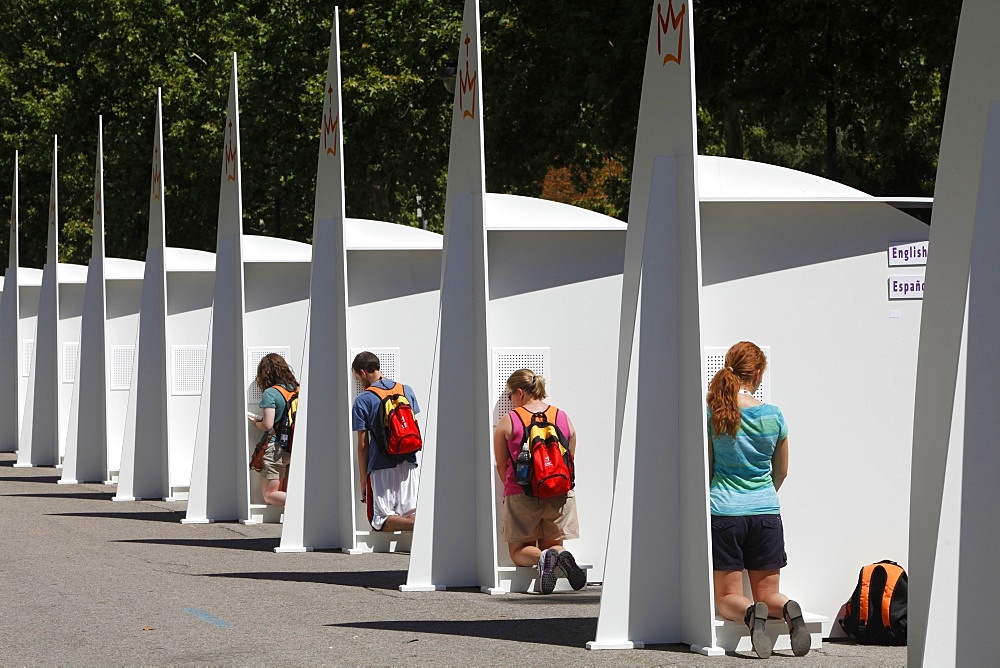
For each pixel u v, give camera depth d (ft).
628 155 111.96
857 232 35.76
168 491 69.31
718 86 99.81
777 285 35.47
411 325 54.03
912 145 114.01
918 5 83.66
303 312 62.08
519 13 115.65
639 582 32.83
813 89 95.91
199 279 73.46
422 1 137.18
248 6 159.02
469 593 41.60
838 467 35.47
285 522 51.29
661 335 33.17
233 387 60.90
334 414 51.80
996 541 27.71
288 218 168.66
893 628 33.27
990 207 27.40
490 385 42.04
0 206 194.49
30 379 92.48
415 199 167.73
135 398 69.82
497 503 43.34
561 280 44.80
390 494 49.75
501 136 125.18
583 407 44.70
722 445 32.24
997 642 27.68
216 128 157.17
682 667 29.94
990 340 27.58
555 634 34.19
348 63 142.00
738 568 32.07
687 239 32.81
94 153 183.73
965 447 27.58
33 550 50.98
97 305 78.64
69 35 189.88
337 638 33.63
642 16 97.81
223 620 36.27
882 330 35.76
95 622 35.96
